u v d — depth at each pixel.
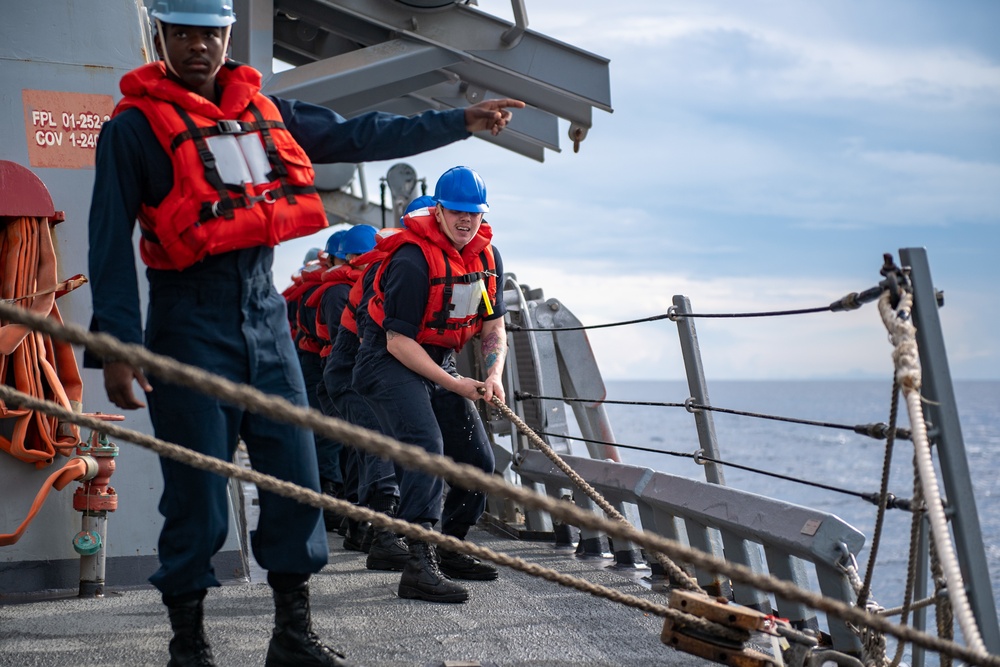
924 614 3.38
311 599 5.09
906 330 3.00
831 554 4.02
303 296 8.56
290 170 3.26
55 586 5.14
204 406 3.26
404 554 6.06
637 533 2.37
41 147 5.36
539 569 2.90
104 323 3.08
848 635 3.98
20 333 4.94
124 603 4.83
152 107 3.16
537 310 8.10
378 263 5.91
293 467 3.43
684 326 5.52
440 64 8.26
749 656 3.21
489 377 5.03
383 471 6.70
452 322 5.29
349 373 6.68
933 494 2.73
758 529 4.49
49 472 5.17
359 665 3.72
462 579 5.68
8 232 5.10
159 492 5.44
